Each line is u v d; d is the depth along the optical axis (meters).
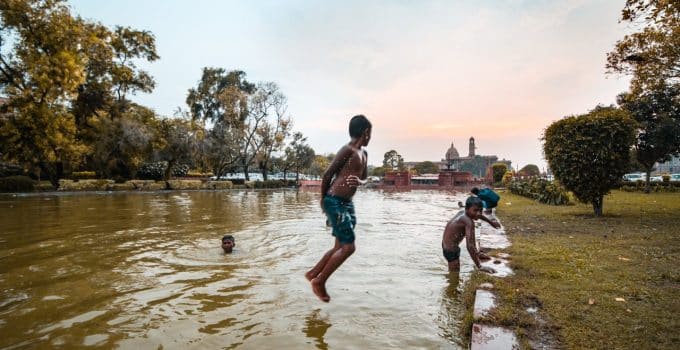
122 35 32.44
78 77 23.23
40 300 3.95
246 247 6.84
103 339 3.02
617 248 5.85
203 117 45.91
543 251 5.70
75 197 20.64
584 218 9.88
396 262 5.68
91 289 4.33
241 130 41.00
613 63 10.23
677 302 3.44
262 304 3.85
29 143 23.02
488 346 2.67
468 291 4.06
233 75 46.00
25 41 22.69
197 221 10.62
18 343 2.94
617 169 9.73
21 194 22.12
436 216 12.54
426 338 3.06
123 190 27.75
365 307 3.77
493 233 7.70
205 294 4.17
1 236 7.87
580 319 3.10
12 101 22.47
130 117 30.66
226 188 37.72
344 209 3.39
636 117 21.81
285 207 15.80
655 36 9.14
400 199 23.33
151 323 3.35
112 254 6.18
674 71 9.62
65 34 23.23
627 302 3.46
